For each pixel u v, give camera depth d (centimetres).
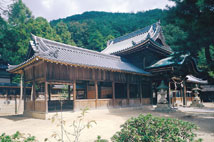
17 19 3059
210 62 1396
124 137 411
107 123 1077
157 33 2523
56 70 1359
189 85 3391
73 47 1762
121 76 1912
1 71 2688
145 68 2280
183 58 2077
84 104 1491
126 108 1864
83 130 893
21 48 2733
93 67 1516
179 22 1374
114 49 3003
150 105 2217
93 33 6931
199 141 421
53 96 2761
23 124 1123
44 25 3897
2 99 2305
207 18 938
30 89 2662
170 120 466
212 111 1858
